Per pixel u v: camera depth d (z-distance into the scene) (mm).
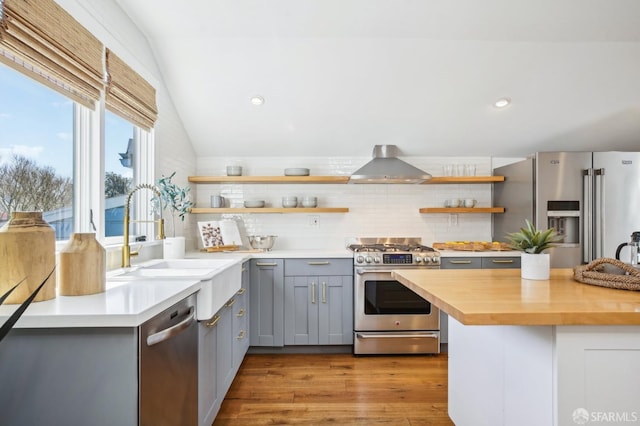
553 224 3396
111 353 1183
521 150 3961
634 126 3639
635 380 1163
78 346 1180
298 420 2219
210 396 1958
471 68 3008
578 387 1167
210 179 3623
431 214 4027
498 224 3949
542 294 1377
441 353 3344
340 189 3982
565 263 3324
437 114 3457
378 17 2459
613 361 1168
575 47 2863
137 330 1192
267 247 3598
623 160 3309
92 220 2072
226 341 2297
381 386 2676
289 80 3084
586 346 1168
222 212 3652
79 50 1829
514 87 3195
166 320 1405
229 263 2416
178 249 2754
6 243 1287
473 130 3660
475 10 2387
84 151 2043
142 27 2547
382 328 3279
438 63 2959
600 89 3232
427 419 2234
